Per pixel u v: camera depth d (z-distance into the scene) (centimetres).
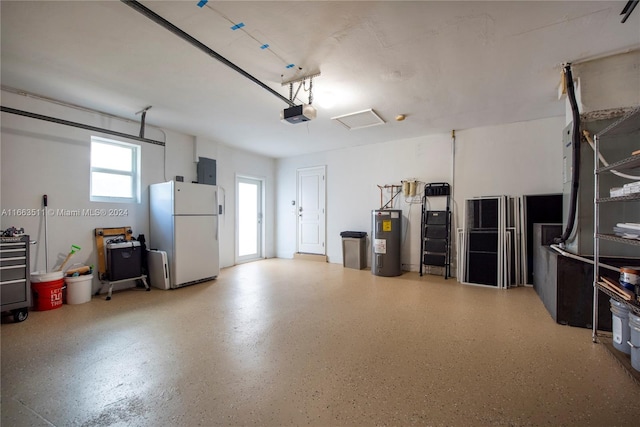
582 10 192
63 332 254
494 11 194
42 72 277
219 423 143
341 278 472
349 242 563
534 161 427
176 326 268
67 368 195
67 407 156
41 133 334
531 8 191
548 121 418
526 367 192
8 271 273
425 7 190
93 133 377
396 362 201
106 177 400
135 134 426
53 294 317
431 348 221
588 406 153
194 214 429
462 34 220
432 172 505
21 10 190
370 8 192
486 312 303
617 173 217
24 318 283
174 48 238
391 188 546
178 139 484
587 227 258
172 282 403
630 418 144
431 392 167
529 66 268
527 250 412
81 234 367
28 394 167
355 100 350
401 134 502
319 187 641
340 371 190
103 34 219
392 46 236
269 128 462
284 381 179
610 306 234
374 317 289
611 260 244
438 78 292
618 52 244
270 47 236
